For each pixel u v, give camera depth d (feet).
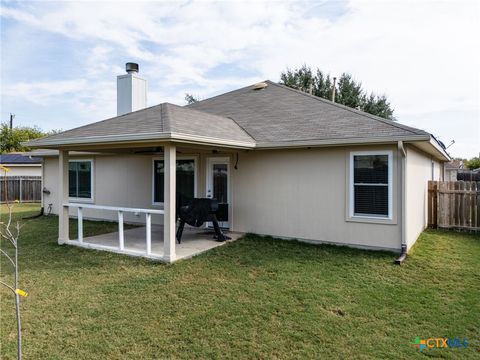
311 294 17.81
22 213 50.47
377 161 25.82
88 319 15.30
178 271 21.52
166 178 23.34
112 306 16.60
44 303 16.98
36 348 13.00
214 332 14.11
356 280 19.81
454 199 35.70
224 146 26.43
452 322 14.93
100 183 42.68
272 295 17.75
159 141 22.62
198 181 34.73
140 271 21.67
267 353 12.62
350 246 26.99
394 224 25.22
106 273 21.36
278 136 29.35
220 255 24.85
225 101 42.24
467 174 77.66
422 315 15.57
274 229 30.45
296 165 29.27
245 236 30.76
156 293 18.13
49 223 40.93
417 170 31.04
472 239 31.01
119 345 13.19
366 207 26.37
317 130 28.60
